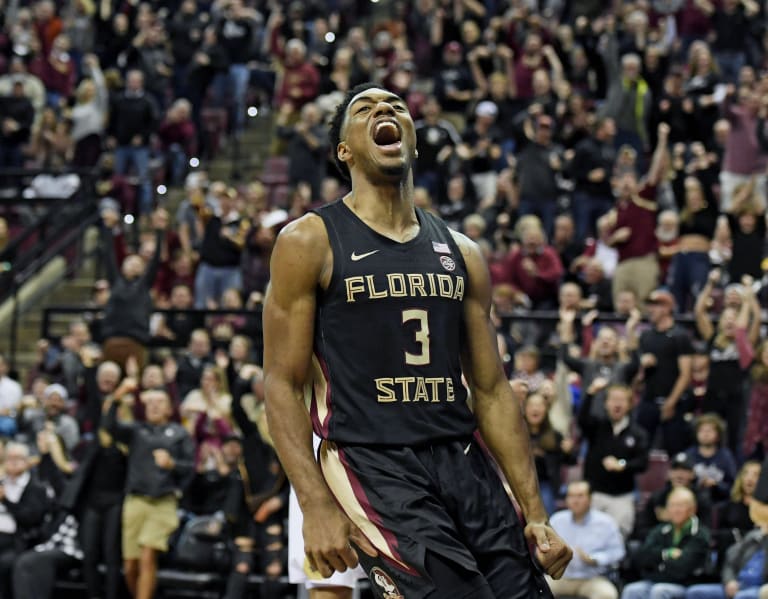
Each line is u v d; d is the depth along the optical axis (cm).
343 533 336
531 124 1405
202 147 1650
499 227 1282
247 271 1302
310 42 1794
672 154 1447
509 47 1627
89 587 984
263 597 938
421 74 1753
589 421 943
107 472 987
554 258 1206
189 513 1041
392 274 350
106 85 1683
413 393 346
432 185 1410
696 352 1056
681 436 1018
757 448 954
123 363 1145
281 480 888
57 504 1026
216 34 1688
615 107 1464
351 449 345
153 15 1864
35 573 984
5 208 1609
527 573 344
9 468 1015
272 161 1612
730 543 890
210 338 1230
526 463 362
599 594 861
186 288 1274
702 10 1670
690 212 1210
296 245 349
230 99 1691
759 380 962
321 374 351
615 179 1358
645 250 1187
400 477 340
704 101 1455
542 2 1867
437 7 1761
